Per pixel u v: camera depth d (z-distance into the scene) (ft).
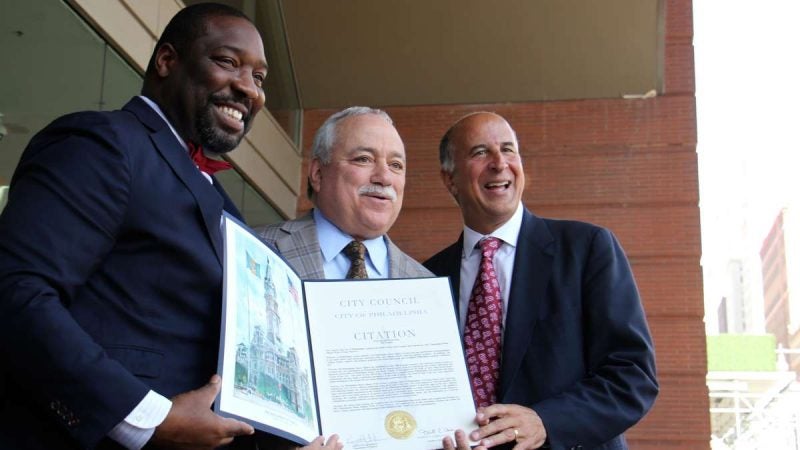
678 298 25.91
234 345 5.66
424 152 27.78
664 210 26.53
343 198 8.94
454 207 27.30
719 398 85.25
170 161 5.89
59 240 5.12
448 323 8.11
